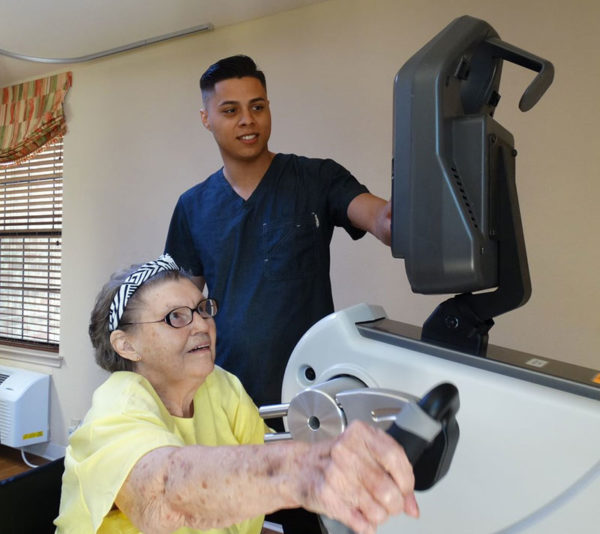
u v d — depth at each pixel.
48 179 3.56
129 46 2.95
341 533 0.54
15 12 2.63
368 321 0.85
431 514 0.71
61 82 3.37
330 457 0.48
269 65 2.62
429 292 0.71
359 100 2.40
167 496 0.62
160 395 0.99
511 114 2.08
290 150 2.57
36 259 3.70
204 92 1.53
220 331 1.54
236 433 1.14
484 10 2.12
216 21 2.69
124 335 0.96
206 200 1.61
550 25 2.01
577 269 1.98
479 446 0.67
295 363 0.85
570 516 0.62
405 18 2.29
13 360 3.70
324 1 2.47
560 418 0.62
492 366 0.69
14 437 3.33
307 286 1.52
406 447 0.45
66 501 0.81
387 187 2.34
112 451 0.72
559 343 2.02
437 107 0.67
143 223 3.06
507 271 0.81
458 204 0.67
